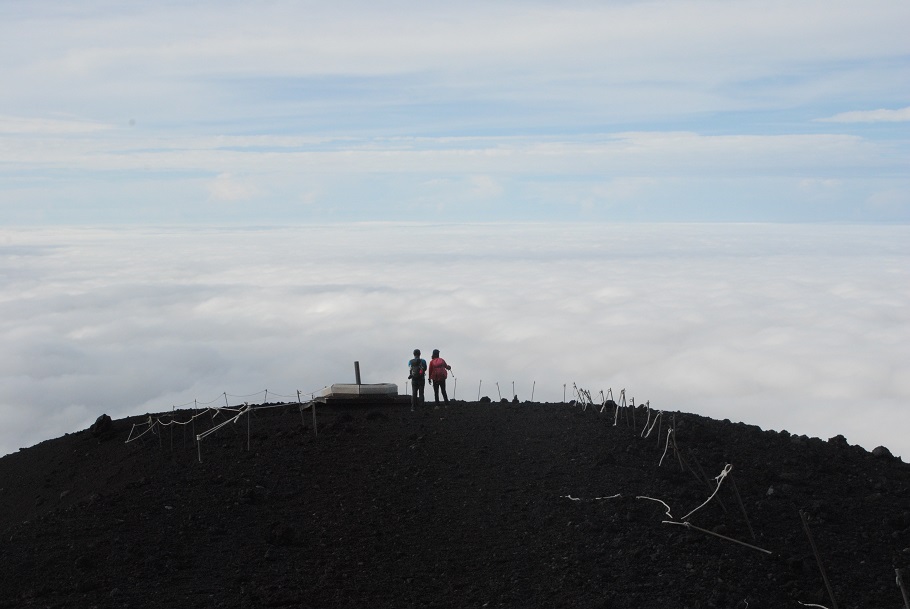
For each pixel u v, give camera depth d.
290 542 11.85
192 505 13.02
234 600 10.21
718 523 12.52
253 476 14.21
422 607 10.23
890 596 10.91
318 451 15.45
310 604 10.20
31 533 12.12
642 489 13.46
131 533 12.05
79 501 13.68
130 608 9.91
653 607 10.27
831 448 16.53
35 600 10.12
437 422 17.25
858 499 13.91
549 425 16.81
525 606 10.28
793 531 12.54
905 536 12.63
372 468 14.61
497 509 12.95
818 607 10.56
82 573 10.83
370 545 11.82
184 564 11.12
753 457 15.42
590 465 14.44
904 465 15.87
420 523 12.53
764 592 10.81
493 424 16.97
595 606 10.27
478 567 11.26
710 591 10.65
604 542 11.82
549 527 12.31
